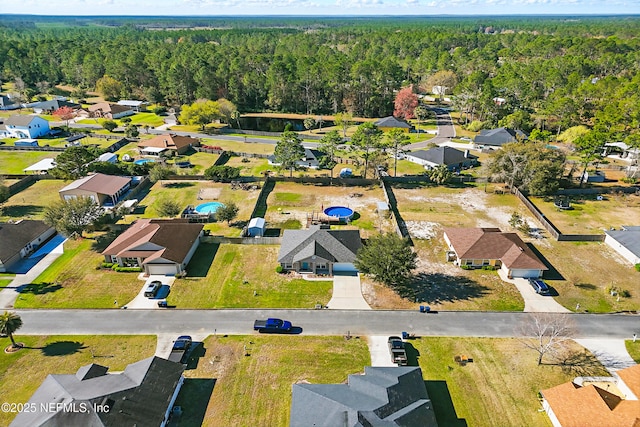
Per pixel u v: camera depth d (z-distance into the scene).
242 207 79.69
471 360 43.97
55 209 66.50
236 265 60.56
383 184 88.25
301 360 43.88
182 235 63.12
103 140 122.06
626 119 117.06
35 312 50.78
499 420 37.47
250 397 39.56
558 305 52.41
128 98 172.25
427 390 40.41
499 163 85.62
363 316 50.53
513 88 144.88
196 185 90.00
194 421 37.12
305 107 167.88
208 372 42.31
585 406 35.97
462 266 60.19
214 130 134.50
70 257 62.38
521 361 43.84
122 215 74.38
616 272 58.97
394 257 52.69
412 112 147.88
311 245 60.00
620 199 82.75
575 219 74.94
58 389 36.47
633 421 33.81
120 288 55.31
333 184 91.62
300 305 52.47
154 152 107.38
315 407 35.44
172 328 48.41
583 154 96.62
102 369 40.59
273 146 118.88
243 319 49.97
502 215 76.81
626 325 49.03
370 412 33.91
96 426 32.69
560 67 167.75
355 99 163.12
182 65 166.00
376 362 43.69
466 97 151.75
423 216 76.38
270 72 166.62
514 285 56.22
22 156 106.88
